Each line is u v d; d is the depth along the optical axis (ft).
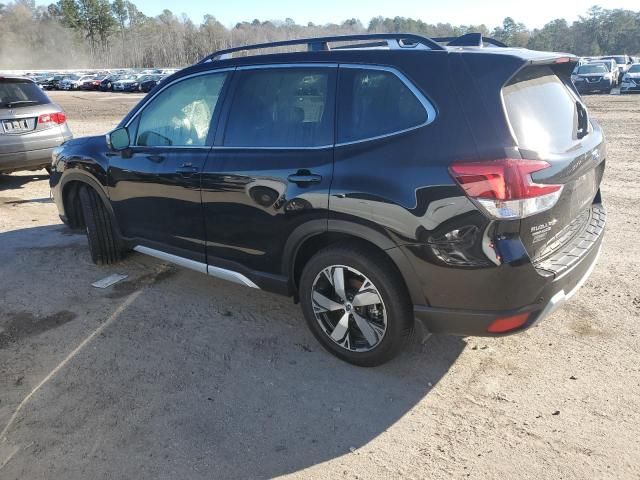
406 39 10.28
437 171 8.73
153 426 9.23
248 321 12.80
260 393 10.09
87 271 15.88
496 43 11.84
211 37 498.69
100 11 493.77
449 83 9.03
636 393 9.83
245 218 11.39
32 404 9.83
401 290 9.73
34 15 534.37
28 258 16.98
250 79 11.55
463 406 9.66
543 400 9.74
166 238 13.47
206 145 12.07
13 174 30.89
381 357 10.35
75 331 12.39
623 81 82.89
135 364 11.05
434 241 8.85
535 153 8.64
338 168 9.82
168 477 8.15
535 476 8.04
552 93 10.17
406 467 8.30
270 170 10.71
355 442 8.86
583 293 13.70
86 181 15.21
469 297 8.97
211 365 11.01
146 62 488.85
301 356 11.29
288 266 11.10
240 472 8.25
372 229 9.43
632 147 34.71
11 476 8.18
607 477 7.98
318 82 10.48
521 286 8.77
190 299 13.98
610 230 18.47
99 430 9.14
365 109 9.85
